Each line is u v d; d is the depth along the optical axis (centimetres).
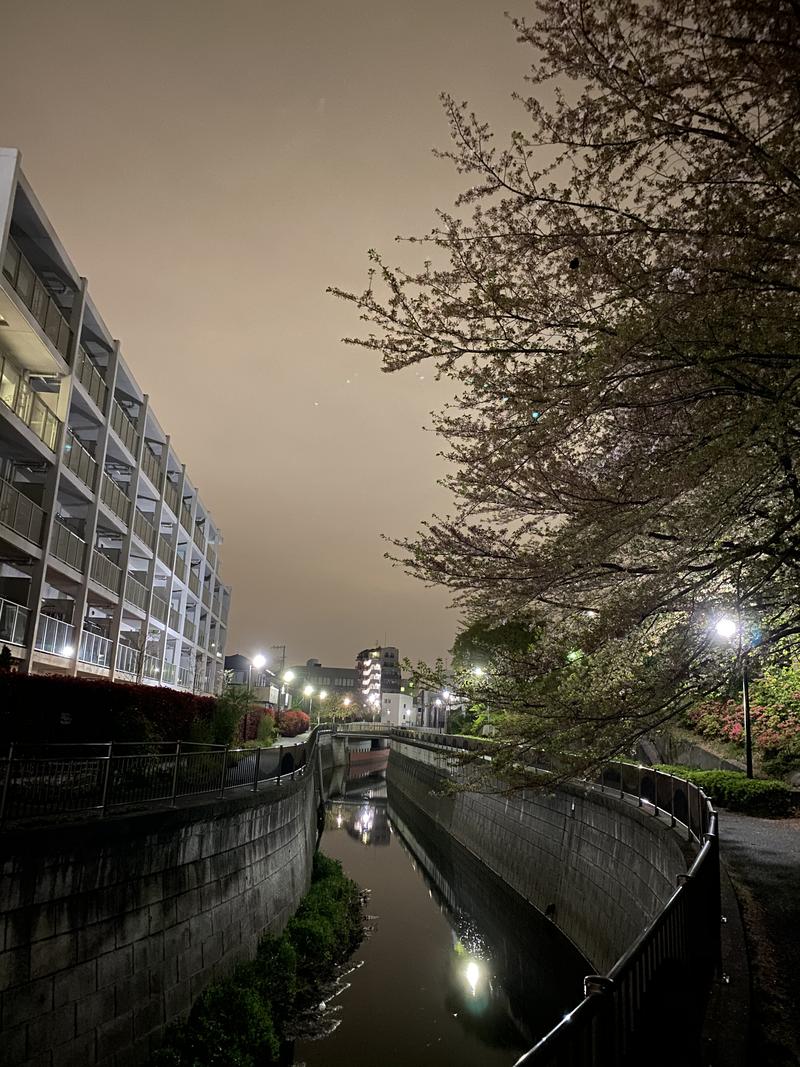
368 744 10388
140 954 920
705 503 599
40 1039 734
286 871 1659
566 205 533
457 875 2917
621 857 1542
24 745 857
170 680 3691
